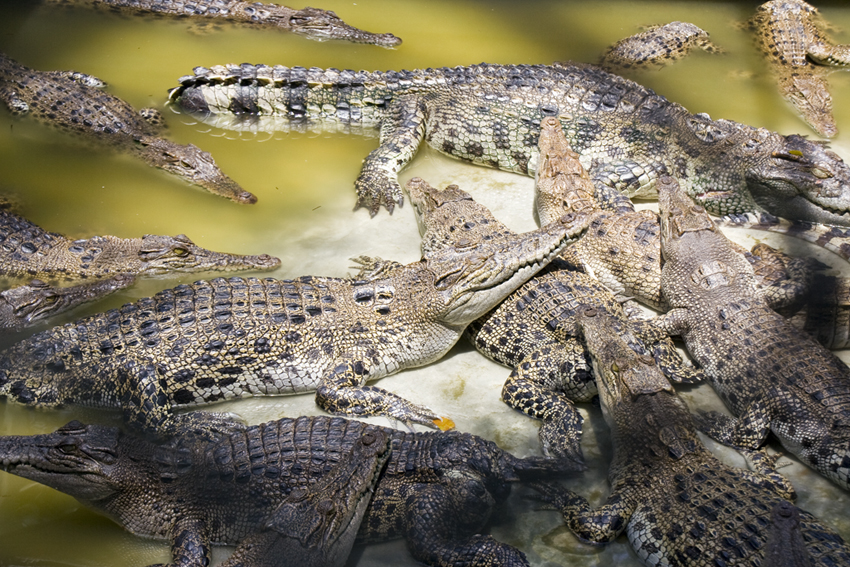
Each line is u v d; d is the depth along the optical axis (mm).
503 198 7574
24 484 4941
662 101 7891
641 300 6414
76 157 8016
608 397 5113
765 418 5090
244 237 7035
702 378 5625
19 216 6926
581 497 4754
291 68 8633
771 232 7121
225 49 10078
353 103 8508
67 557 4512
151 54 9930
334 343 5613
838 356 5816
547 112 7828
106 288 6344
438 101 8195
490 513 4660
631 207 7043
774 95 8984
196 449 4742
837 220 6914
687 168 7496
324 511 4125
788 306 5926
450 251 5949
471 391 5656
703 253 6102
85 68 9516
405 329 5699
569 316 5633
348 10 11086
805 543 4035
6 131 8258
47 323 6090
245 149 8289
